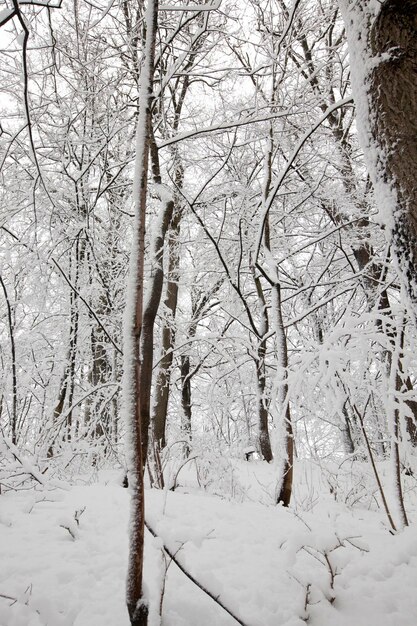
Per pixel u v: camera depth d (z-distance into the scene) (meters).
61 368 8.45
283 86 6.57
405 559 2.94
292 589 2.51
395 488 3.84
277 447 4.71
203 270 10.65
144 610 1.93
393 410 3.80
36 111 6.88
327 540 2.52
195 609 2.25
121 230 9.00
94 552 2.82
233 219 8.95
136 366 2.05
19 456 4.37
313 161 8.58
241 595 2.40
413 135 2.12
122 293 8.48
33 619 2.15
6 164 6.75
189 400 12.38
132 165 8.05
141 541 1.99
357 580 2.69
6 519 3.30
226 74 6.80
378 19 2.24
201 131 5.89
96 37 6.28
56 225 7.04
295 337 11.91
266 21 6.68
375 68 2.23
